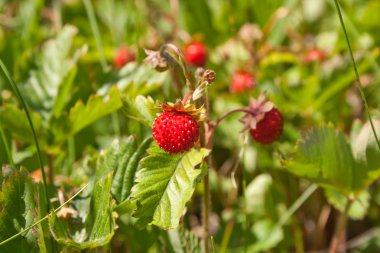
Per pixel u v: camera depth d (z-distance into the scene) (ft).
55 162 1.08
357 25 1.38
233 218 1.09
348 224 1.20
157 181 0.79
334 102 1.26
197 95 0.79
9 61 1.27
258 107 0.86
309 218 1.18
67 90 1.06
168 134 0.78
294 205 1.11
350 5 1.51
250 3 1.53
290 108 1.22
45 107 1.10
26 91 1.12
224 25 1.51
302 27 1.56
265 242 1.05
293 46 1.42
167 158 0.80
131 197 0.82
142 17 1.45
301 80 1.20
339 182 0.93
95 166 0.91
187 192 0.78
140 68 1.09
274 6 1.49
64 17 1.55
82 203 0.86
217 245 1.06
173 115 0.79
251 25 1.37
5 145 0.92
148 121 0.85
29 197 0.82
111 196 0.80
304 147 0.91
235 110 0.86
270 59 1.32
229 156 1.25
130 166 0.85
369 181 0.93
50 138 1.02
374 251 1.12
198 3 1.52
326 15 1.56
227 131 1.22
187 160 0.80
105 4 1.57
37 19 1.42
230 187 1.18
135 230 0.95
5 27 1.51
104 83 1.10
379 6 1.36
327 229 1.19
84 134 1.16
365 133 0.93
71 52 1.29
